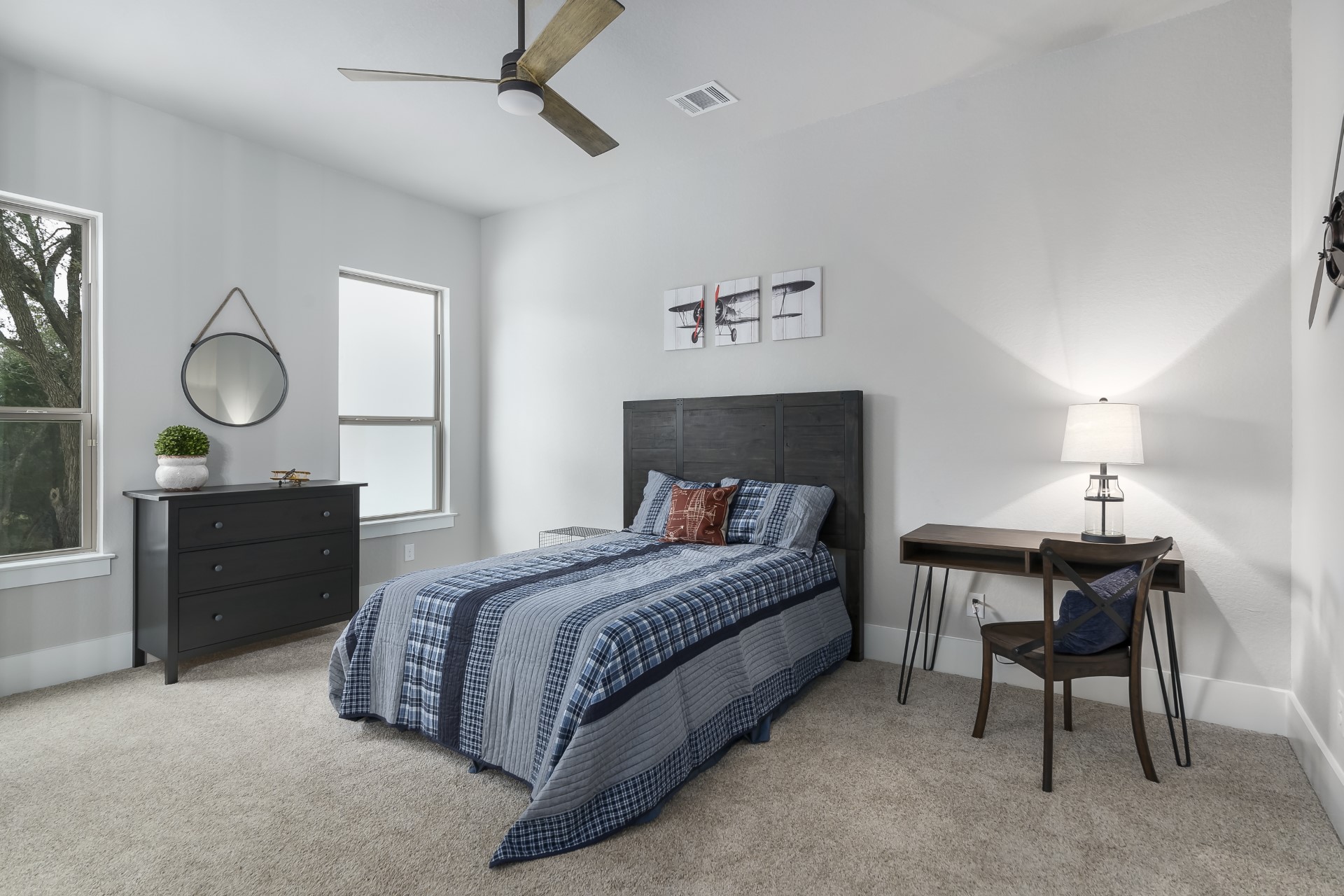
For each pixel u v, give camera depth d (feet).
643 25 8.97
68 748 8.02
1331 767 6.45
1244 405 8.57
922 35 9.29
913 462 10.98
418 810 6.68
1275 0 8.36
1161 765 7.55
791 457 11.96
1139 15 8.90
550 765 6.27
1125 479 9.29
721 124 11.87
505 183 14.55
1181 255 8.93
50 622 10.09
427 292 16.03
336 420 13.85
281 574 11.48
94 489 10.71
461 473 16.46
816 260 11.89
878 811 6.64
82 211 10.47
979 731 8.25
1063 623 7.79
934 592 10.80
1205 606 8.80
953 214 10.59
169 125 11.39
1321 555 7.09
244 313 12.39
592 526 14.97
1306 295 7.61
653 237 13.93
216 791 7.04
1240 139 8.57
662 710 6.75
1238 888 5.50
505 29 9.07
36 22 8.84
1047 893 5.44
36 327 10.24
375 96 10.84
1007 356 10.18
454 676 7.52
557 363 15.48
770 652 8.76
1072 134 9.65
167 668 10.09
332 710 9.12
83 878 5.63
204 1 8.43
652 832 6.28
